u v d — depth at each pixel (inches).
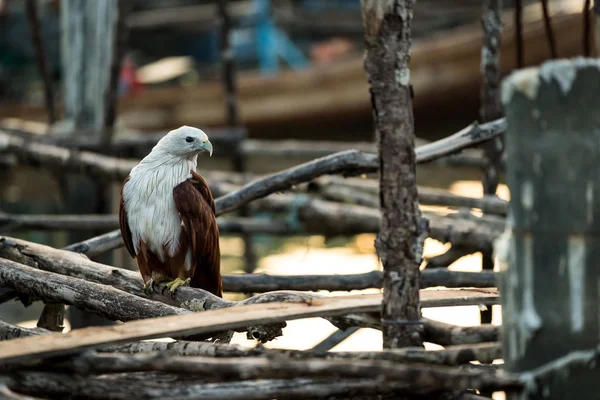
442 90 1003.9
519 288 220.4
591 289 212.8
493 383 220.5
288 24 1380.4
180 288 329.1
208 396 233.1
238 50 1348.4
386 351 240.8
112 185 717.3
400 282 248.5
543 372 217.6
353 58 1063.6
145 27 1375.5
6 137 635.5
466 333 255.1
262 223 603.2
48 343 234.8
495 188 524.7
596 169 211.2
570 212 213.0
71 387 235.1
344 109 1075.9
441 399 243.3
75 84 729.6
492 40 466.9
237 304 297.9
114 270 347.3
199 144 338.6
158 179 338.3
